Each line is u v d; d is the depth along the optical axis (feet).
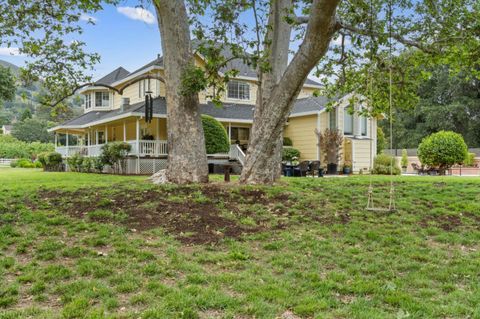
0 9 28.09
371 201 25.14
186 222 21.12
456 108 120.47
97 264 14.61
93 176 50.47
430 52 30.53
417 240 18.71
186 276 13.65
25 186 33.81
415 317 10.41
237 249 17.03
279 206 24.80
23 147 146.20
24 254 16.05
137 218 21.70
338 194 29.48
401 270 14.73
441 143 66.08
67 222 20.89
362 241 18.58
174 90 30.99
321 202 26.32
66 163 75.66
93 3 25.73
